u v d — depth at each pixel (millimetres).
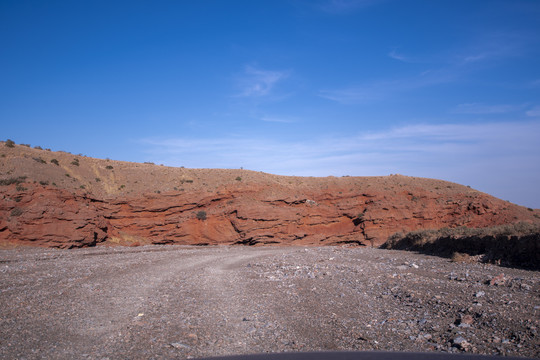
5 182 37156
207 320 10477
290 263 24359
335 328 9492
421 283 14984
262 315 10977
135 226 48406
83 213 40000
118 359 7477
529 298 11516
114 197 48000
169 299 13453
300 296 13547
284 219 52062
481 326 9031
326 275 18250
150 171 58000
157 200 50500
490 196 57094
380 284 15367
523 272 17422
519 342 7703
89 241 38844
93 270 21375
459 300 11609
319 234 53875
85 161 53906
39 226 35469
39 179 40938
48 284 16672
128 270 21953
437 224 53250
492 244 23062
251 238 50156
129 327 9820
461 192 58562
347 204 56906
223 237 50156
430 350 7648
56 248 35562
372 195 57625
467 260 22469
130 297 13867
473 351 7410
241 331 9406
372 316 10594
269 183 58625
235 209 51594
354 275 18016
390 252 32062
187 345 8297
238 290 15227
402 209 54500
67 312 11523
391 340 8477
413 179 67688
